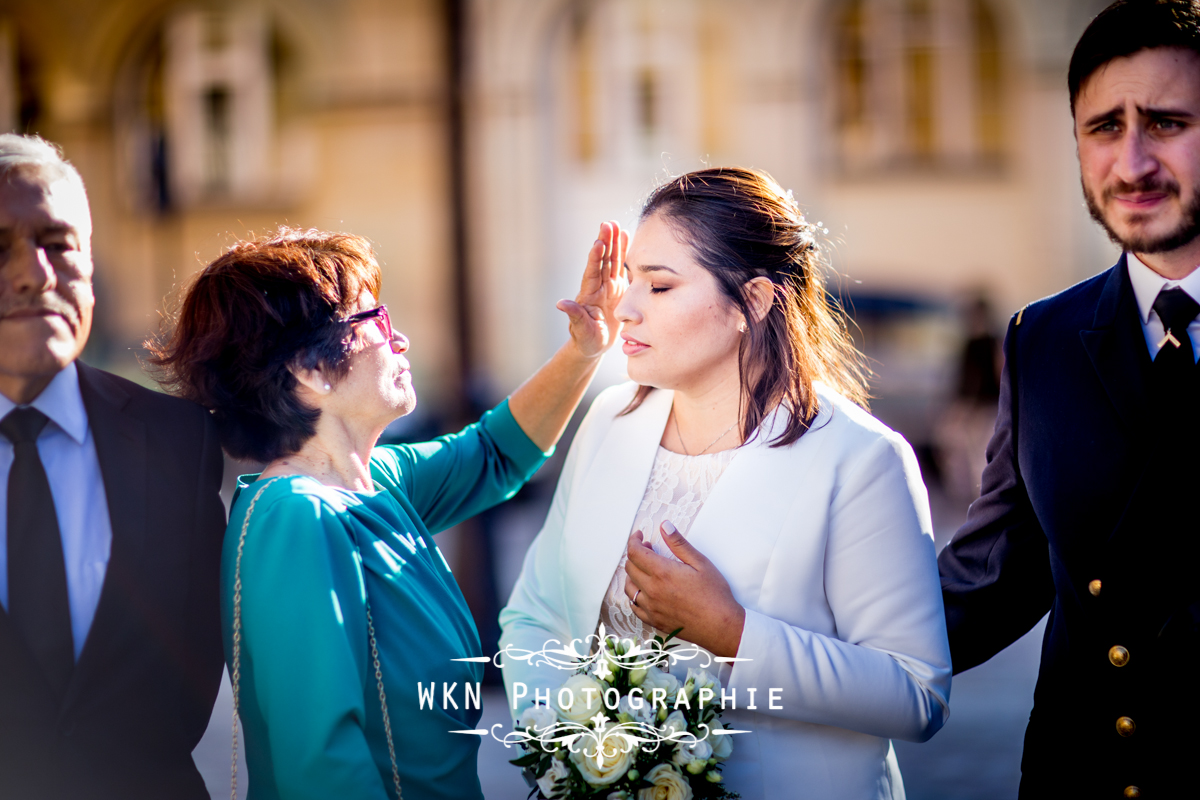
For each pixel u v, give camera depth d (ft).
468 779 6.32
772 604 6.34
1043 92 49.01
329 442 6.48
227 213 53.52
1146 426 6.38
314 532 5.84
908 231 51.60
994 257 51.01
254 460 6.56
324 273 6.38
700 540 6.51
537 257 49.93
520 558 23.31
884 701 6.06
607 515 6.90
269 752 5.90
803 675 6.02
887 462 6.45
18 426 6.08
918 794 12.55
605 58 51.13
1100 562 6.45
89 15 52.44
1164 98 6.11
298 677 5.58
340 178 50.78
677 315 6.58
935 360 40.29
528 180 49.57
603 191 51.44
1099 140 6.41
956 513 30.68
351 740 5.57
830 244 7.35
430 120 49.65
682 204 6.69
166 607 6.23
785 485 6.45
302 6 50.24
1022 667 17.16
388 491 6.77
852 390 7.35
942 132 51.31
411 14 49.26
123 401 6.43
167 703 6.23
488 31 49.11
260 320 6.22
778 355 6.63
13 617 5.86
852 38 51.31
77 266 6.10
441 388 27.96
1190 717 6.11
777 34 49.21
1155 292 6.49
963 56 50.83
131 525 6.20
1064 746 6.64
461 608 6.63
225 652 6.10
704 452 6.89
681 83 51.03
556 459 30.35
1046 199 49.75
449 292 19.89
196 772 6.44
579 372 7.84
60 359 6.02
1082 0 48.14
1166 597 6.22
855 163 51.80
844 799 6.31
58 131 53.42
